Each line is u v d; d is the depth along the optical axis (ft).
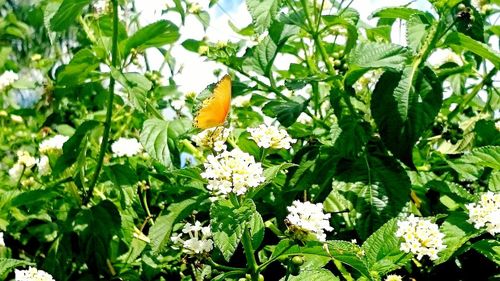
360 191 1.05
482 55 1.11
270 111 1.26
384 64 1.08
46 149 1.39
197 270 1.08
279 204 1.11
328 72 1.21
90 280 1.21
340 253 0.78
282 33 1.24
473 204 0.94
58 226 1.33
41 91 2.07
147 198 1.40
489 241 0.93
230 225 0.79
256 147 1.22
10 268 1.13
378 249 0.90
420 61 1.09
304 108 1.14
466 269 1.05
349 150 1.11
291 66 1.43
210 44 1.44
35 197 1.25
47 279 1.07
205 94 1.17
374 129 1.19
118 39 1.33
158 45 1.25
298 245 0.82
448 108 1.39
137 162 1.42
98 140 1.55
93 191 1.33
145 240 1.24
